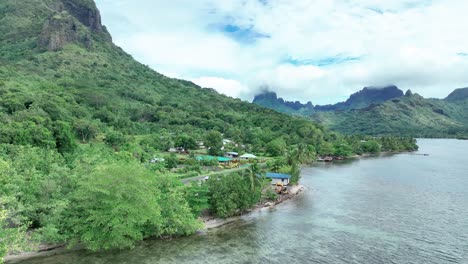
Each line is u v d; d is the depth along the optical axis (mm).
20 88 191625
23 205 53969
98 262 52844
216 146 176250
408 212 84500
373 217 80438
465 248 61344
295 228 72250
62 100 186375
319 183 124750
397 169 163375
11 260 52219
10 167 66188
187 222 65312
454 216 81062
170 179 73000
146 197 58625
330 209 87750
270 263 54312
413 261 55844
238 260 55156
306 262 55000
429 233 69062
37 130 106875
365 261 55688
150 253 57062
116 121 199500
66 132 116125
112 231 55062
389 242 64062
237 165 144875
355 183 124625
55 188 60406
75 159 88875
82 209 57969
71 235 55688
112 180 56688
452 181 128625
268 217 80500
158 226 61812
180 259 55000
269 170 133000
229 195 78312
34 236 51312
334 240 65062
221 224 74438
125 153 112250
